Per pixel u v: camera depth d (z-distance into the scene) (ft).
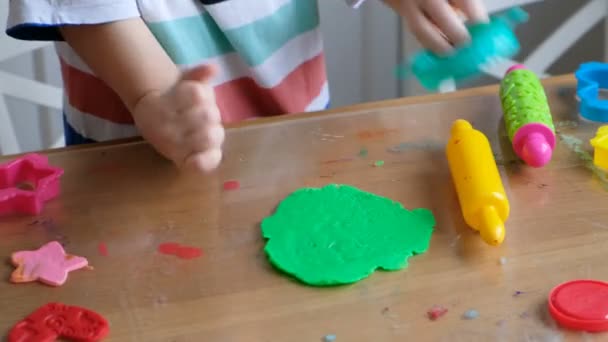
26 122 5.82
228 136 2.89
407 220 2.35
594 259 2.13
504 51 2.97
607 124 2.88
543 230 2.27
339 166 2.68
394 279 2.09
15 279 2.15
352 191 2.51
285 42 3.82
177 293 2.08
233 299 2.05
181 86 2.51
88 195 2.56
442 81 2.97
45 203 2.53
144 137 2.66
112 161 2.76
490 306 1.97
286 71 3.86
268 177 2.64
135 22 2.79
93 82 3.58
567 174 2.57
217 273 2.15
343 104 6.41
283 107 3.87
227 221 2.40
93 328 1.95
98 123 3.68
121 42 2.73
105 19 2.70
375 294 2.04
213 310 2.01
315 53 4.00
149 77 2.68
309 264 2.15
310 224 2.34
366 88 6.39
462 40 2.88
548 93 3.12
